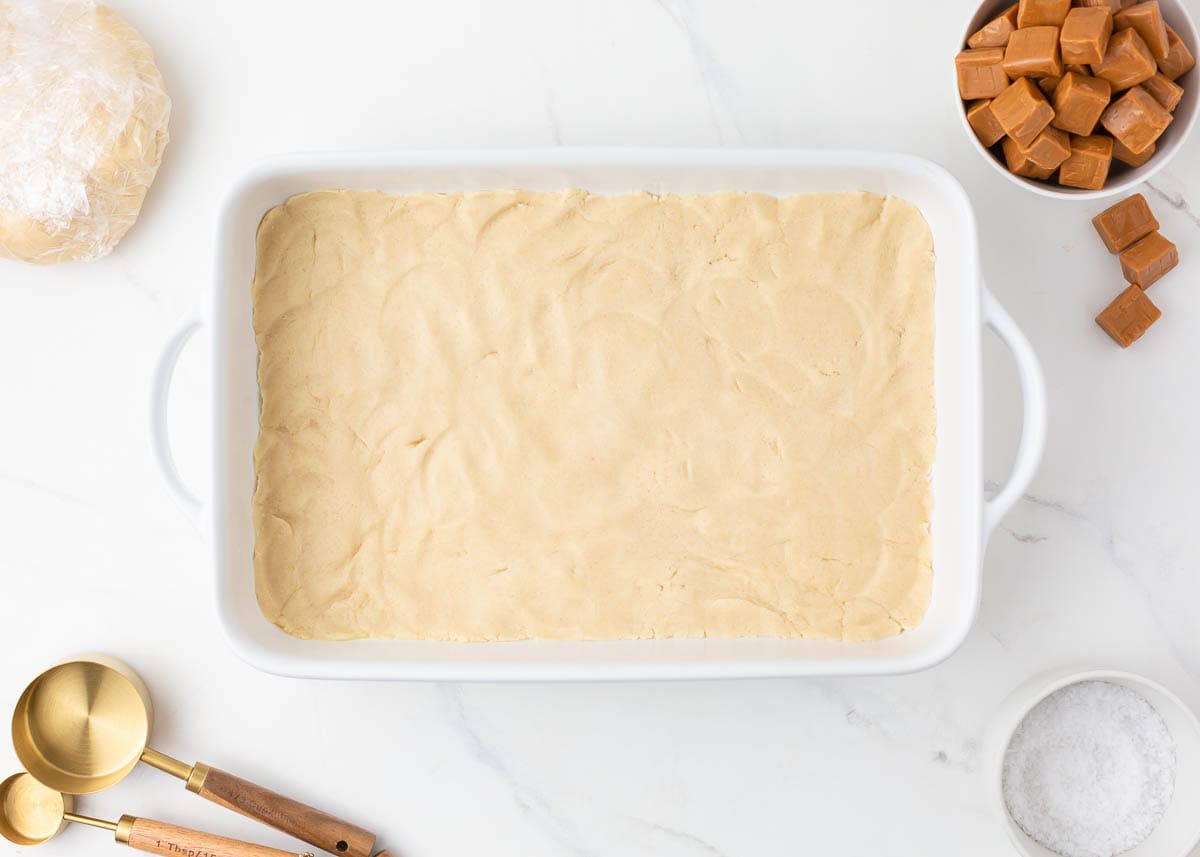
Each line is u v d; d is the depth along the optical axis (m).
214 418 1.25
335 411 1.32
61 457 1.49
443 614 1.31
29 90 1.40
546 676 1.24
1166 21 1.32
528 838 1.47
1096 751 1.44
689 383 1.32
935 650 1.25
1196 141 1.45
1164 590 1.46
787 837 1.47
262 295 1.32
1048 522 1.47
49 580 1.49
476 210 1.33
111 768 1.47
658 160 1.27
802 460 1.32
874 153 1.27
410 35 1.47
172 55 1.48
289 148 1.47
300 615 1.32
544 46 1.46
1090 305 1.46
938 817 1.47
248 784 1.42
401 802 1.47
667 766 1.47
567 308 1.32
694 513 1.32
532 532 1.31
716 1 1.46
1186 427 1.46
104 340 1.49
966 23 1.38
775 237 1.33
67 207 1.38
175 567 1.49
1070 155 1.30
